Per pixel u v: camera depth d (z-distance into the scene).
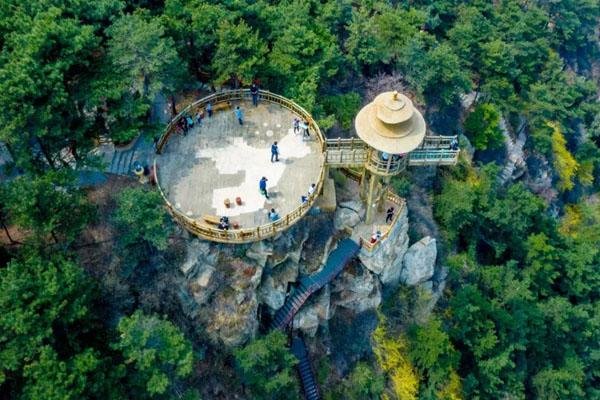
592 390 67.06
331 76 62.34
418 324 55.31
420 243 55.75
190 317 44.66
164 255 43.91
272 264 46.66
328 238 50.47
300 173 48.31
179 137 49.84
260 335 47.38
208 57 54.56
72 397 32.84
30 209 36.72
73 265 37.00
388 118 42.84
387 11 72.50
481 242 69.25
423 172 62.91
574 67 105.69
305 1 65.56
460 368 57.88
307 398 49.19
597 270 70.38
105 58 43.88
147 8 51.59
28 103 38.41
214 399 44.16
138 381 36.69
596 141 97.19
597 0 103.31
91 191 45.31
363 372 51.09
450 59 66.50
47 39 39.56
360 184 52.91
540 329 62.62
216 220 44.19
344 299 52.06
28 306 33.69
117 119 44.41
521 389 59.00
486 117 73.88
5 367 32.34
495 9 89.06
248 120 51.78
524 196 66.75
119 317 41.84
